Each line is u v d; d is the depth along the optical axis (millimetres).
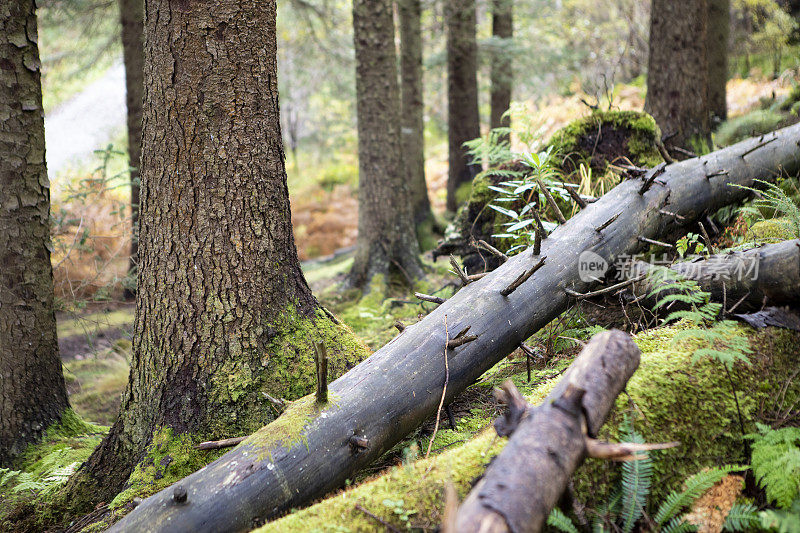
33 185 3756
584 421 1871
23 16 3660
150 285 2979
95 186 5480
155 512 2086
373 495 2020
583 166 4355
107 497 2871
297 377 2945
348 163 17156
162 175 2914
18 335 3703
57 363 3932
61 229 5094
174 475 2717
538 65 10680
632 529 2023
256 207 3002
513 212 3613
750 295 2656
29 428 3691
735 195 3994
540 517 1624
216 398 2852
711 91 7336
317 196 15133
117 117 15805
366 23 6832
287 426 2305
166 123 2883
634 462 2066
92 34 9195
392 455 2676
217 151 2904
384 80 6891
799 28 10320
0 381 3648
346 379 2525
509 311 2848
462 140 9930
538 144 5066
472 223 5012
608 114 4734
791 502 1944
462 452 2178
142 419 2930
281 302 3078
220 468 2203
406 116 9328
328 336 3133
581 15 16016
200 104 2871
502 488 1623
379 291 6598
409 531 1887
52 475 3123
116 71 17172
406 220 7082
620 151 4641
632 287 3113
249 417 2844
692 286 2607
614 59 15570
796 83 7301
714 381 2344
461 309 2818
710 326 2689
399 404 2480
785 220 3182
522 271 3012
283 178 3166
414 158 9352
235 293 2938
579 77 13031
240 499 2121
